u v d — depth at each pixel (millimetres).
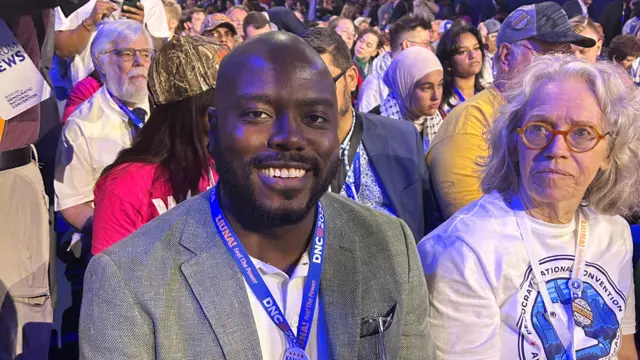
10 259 2094
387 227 1125
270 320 1010
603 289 1513
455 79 3934
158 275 963
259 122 924
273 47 946
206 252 994
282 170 932
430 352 1168
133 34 2648
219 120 955
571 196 1425
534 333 1426
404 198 2391
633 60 5699
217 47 1933
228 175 947
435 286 1441
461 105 2479
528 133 1417
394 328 1053
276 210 937
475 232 1445
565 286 1468
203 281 974
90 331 955
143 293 949
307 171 949
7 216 2076
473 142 2350
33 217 2172
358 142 2383
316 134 938
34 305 2189
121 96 2656
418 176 2443
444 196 2434
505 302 1438
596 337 1463
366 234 1096
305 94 924
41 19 2320
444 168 2420
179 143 1862
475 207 1524
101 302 952
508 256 1433
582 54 2871
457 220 1497
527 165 1424
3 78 1938
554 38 2525
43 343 2227
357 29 7879
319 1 12781
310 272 1025
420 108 3268
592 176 1431
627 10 9164
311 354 1030
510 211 1482
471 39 3846
